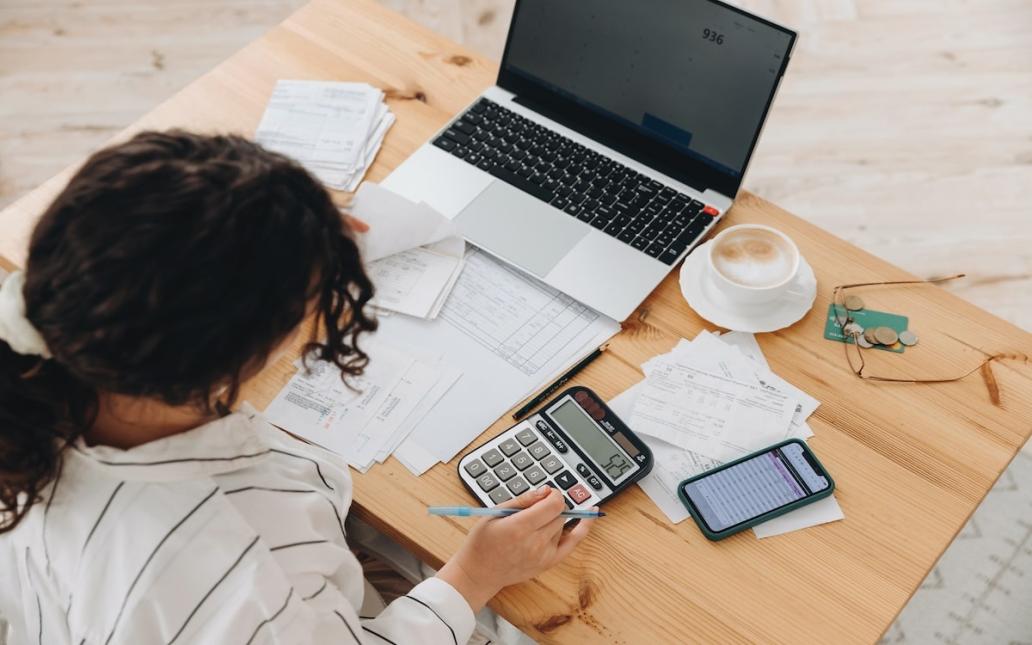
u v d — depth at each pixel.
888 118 2.50
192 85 1.47
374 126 1.42
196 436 0.83
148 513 0.79
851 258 1.28
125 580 0.78
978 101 2.53
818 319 1.22
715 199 1.31
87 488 0.80
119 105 2.52
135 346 0.67
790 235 1.30
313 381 1.16
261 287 0.69
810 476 1.08
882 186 2.38
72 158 2.41
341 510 1.04
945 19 2.69
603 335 1.21
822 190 2.38
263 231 0.68
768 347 1.20
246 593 0.80
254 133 1.41
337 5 1.57
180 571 0.79
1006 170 2.41
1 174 2.38
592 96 1.37
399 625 0.95
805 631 0.99
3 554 0.92
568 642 0.99
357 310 0.85
